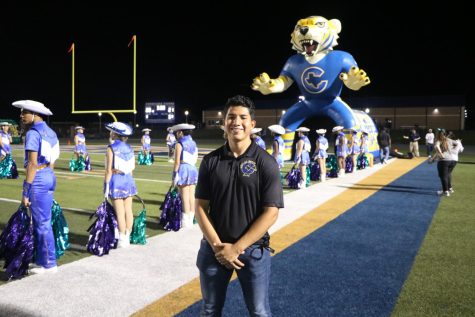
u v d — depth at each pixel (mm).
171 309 3680
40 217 4422
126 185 5473
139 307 3711
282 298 3922
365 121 17234
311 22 15062
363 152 16047
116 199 5418
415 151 21500
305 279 4398
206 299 2576
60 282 4273
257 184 2430
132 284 4242
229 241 2473
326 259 5062
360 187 11148
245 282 2506
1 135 12344
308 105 16281
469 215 7609
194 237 6086
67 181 12227
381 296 3986
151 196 9797
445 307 3760
